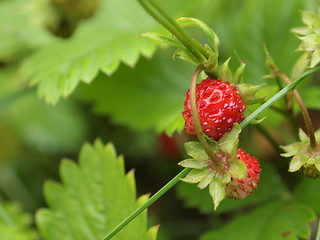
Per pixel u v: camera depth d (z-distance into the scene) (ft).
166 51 1.13
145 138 1.21
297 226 0.84
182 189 0.95
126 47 0.99
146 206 0.73
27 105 1.26
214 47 0.70
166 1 1.10
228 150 0.68
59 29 0.97
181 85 1.10
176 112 0.93
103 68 0.96
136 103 1.07
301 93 0.97
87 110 1.25
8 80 1.25
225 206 0.93
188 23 0.71
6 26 1.22
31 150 1.25
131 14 1.13
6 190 1.24
